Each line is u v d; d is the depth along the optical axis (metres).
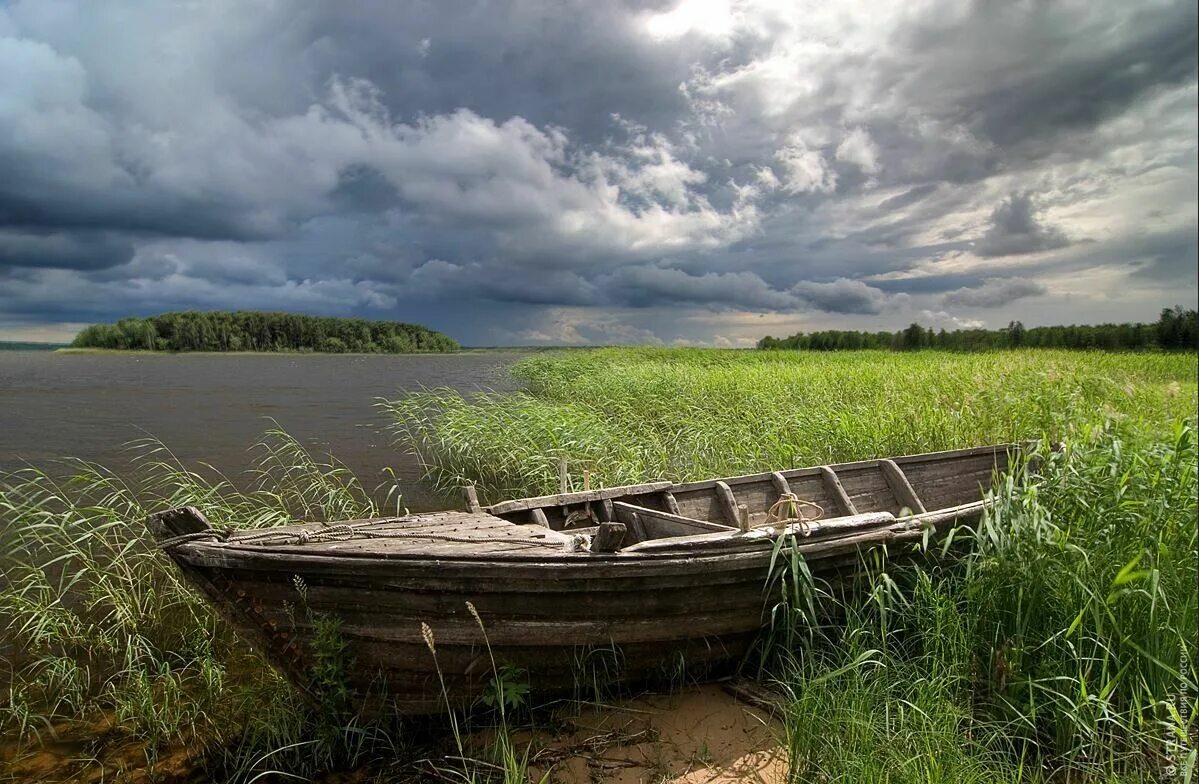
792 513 5.54
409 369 54.53
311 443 15.73
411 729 4.64
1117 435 6.96
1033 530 5.01
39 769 4.25
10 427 17.70
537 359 36.00
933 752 3.86
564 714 4.86
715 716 4.85
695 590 4.91
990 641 4.86
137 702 4.77
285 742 4.43
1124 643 4.51
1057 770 4.06
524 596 4.43
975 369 18.45
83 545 7.84
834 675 4.20
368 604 4.27
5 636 5.84
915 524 5.76
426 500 10.80
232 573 4.19
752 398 15.34
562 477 7.41
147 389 30.97
